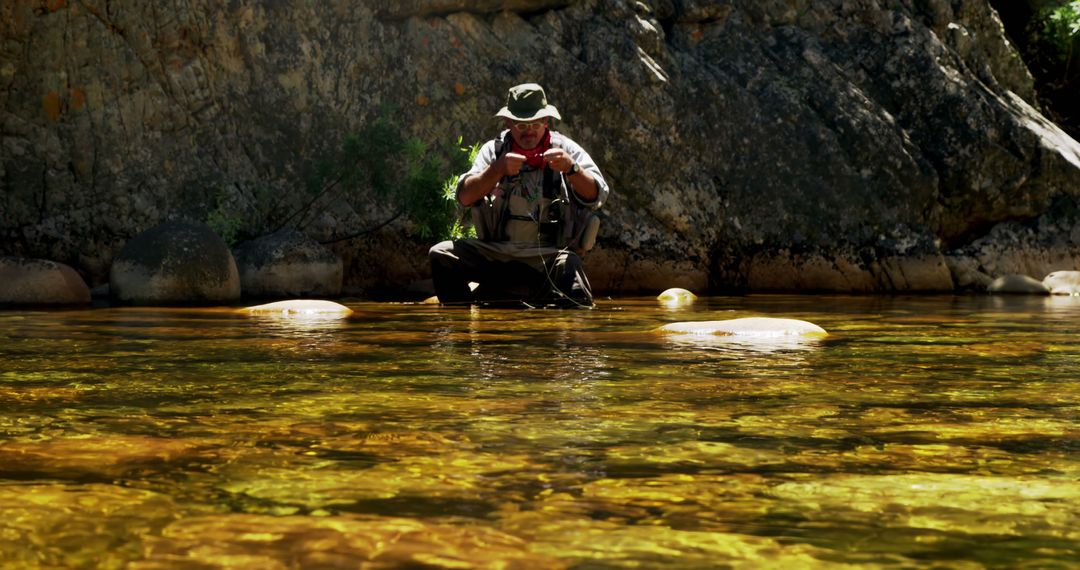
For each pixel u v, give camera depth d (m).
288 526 1.06
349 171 8.61
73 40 8.20
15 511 1.12
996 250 9.82
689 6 10.07
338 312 5.31
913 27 10.33
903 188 9.68
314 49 8.91
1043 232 9.91
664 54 9.72
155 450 1.50
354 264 8.82
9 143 8.08
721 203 9.59
